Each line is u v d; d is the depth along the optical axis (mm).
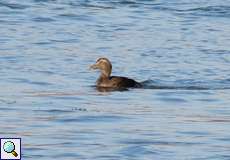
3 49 39844
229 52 41031
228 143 24938
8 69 35656
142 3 54000
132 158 23203
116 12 51188
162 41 43438
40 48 40500
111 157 23219
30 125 26469
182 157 23422
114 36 44438
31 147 23969
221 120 27875
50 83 33406
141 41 43281
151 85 33469
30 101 30078
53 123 26828
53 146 24125
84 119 27453
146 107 29656
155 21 49125
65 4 52719
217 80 34750
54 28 45969
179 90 32594
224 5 53938
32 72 35250
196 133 26047
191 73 36031
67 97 30953
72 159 22938
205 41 43906
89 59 38531
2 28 45312
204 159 23281
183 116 28391
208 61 38719
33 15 49281
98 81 33438
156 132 26016
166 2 54469
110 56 39406
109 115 28109
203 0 55594
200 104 30359
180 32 46219
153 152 23781
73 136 25281
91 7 52188
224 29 47625
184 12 52031
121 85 32969
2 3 51938
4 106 29094
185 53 40406
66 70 36000
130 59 38812
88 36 44094
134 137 25312
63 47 41031
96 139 24969
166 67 37281
